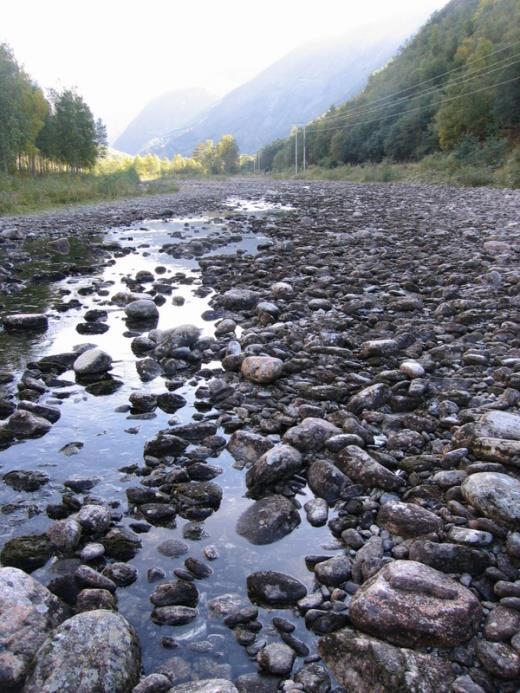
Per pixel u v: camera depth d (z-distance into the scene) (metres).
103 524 2.90
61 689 1.88
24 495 3.25
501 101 43.94
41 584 2.42
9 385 4.89
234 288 8.40
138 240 14.34
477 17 74.31
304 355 5.32
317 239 12.95
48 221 18.44
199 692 1.91
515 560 2.56
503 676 2.00
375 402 4.24
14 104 36.97
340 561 2.62
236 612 2.36
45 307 7.66
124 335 6.34
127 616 2.36
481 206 19.11
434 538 2.71
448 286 8.08
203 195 33.16
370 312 6.94
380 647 2.05
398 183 38.84
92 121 54.03
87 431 4.05
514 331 5.88
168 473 3.41
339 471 3.29
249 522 2.98
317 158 87.56
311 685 2.01
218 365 5.37
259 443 3.65
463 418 3.95
